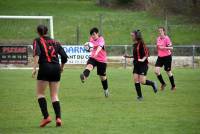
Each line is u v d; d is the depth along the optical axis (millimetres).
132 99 36719
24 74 58781
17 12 134500
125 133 23922
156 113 29953
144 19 125438
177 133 23984
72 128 25172
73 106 32938
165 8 130500
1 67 69500
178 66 79000
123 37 112312
